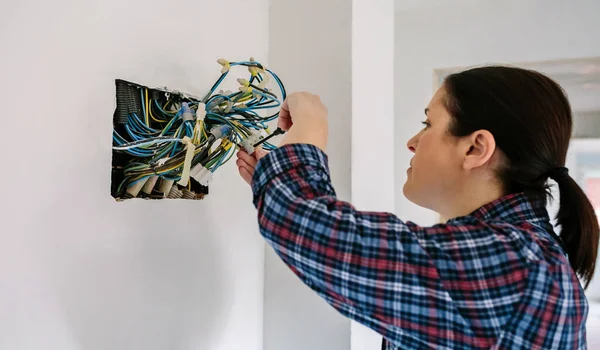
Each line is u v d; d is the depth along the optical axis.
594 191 1.83
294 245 0.47
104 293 0.62
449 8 1.92
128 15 0.65
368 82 1.02
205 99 0.71
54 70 0.54
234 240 0.91
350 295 0.46
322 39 0.96
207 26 0.82
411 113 1.96
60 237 0.55
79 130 0.58
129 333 0.66
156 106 0.69
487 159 0.54
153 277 0.71
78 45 0.57
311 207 0.47
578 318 0.49
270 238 0.48
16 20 0.50
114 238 0.64
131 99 0.65
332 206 0.48
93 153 0.60
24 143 0.51
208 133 0.68
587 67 1.80
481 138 0.54
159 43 0.71
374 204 1.05
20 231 0.51
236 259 0.92
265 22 1.01
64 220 0.56
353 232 0.46
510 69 0.58
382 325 0.47
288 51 0.99
